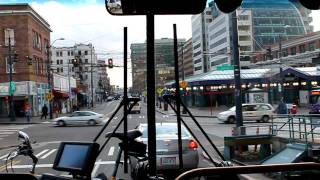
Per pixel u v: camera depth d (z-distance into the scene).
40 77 68.69
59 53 176.50
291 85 70.25
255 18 104.88
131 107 4.45
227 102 78.19
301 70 68.56
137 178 4.52
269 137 16.33
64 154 4.42
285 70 66.75
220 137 26.41
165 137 12.34
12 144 27.55
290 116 17.23
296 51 93.69
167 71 60.94
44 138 31.11
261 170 3.28
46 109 58.78
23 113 62.56
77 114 44.19
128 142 4.63
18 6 61.69
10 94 56.47
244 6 103.62
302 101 68.94
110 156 18.42
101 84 177.50
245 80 70.75
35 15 65.12
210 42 124.50
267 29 104.81
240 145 15.98
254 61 107.44
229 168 3.22
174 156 12.10
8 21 61.75
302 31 104.94
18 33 61.78
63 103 84.38
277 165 3.28
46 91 72.06
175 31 4.34
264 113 41.59
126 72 4.33
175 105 4.46
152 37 3.86
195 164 12.46
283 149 13.92
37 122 51.94
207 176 3.36
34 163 6.22
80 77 141.88
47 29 76.62
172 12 3.90
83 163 4.19
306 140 13.73
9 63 57.94
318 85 66.56
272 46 100.19
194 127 35.59
